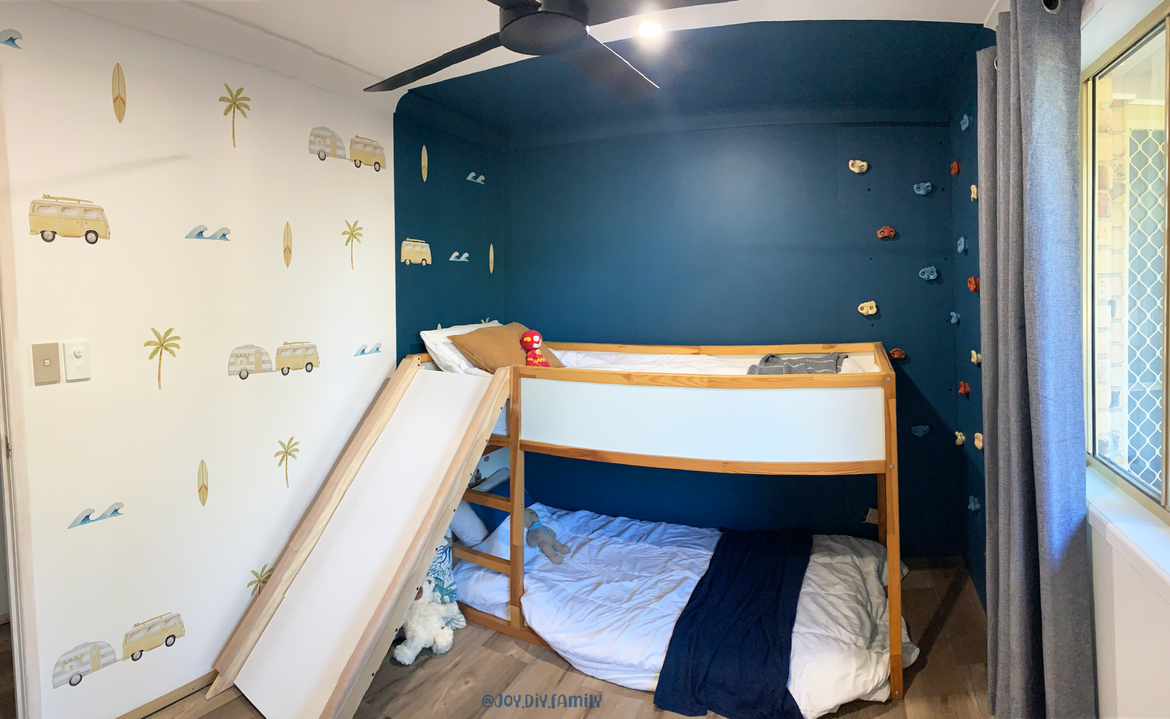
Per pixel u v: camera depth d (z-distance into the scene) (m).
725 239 2.91
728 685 1.82
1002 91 1.52
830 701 1.75
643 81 1.66
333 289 2.36
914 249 2.70
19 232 1.53
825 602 2.13
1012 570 1.44
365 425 2.37
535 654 2.16
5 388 1.52
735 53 2.14
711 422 1.95
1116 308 1.58
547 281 3.27
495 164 3.29
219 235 1.97
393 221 2.62
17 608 1.57
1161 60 1.40
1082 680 1.33
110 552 1.74
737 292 2.91
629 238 3.07
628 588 2.30
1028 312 1.34
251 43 1.91
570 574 2.43
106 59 1.68
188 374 1.91
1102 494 1.48
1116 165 1.57
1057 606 1.33
